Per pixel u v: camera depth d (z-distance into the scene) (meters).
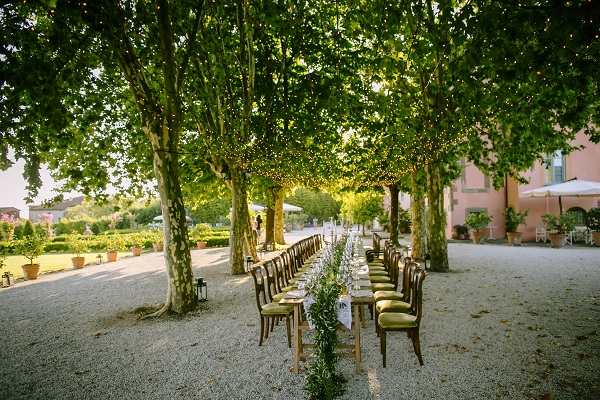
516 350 4.79
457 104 6.52
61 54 5.87
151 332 6.25
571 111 5.09
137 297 9.16
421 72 9.62
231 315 7.11
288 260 8.52
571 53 3.94
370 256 11.23
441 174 10.89
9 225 23.86
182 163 14.19
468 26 4.52
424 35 5.45
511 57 4.47
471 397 3.69
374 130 11.25
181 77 7.32
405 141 9.77
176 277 7.34
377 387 3.96
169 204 7.26
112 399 3.96
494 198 21.84
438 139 8.99
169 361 4.95
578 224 19.05
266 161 11.62
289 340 5.32
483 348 4.90
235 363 4.79
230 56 10.26
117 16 5.66
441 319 6.22
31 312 8.05
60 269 15.33
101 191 9.80
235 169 11.76
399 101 8.62
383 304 5.48
